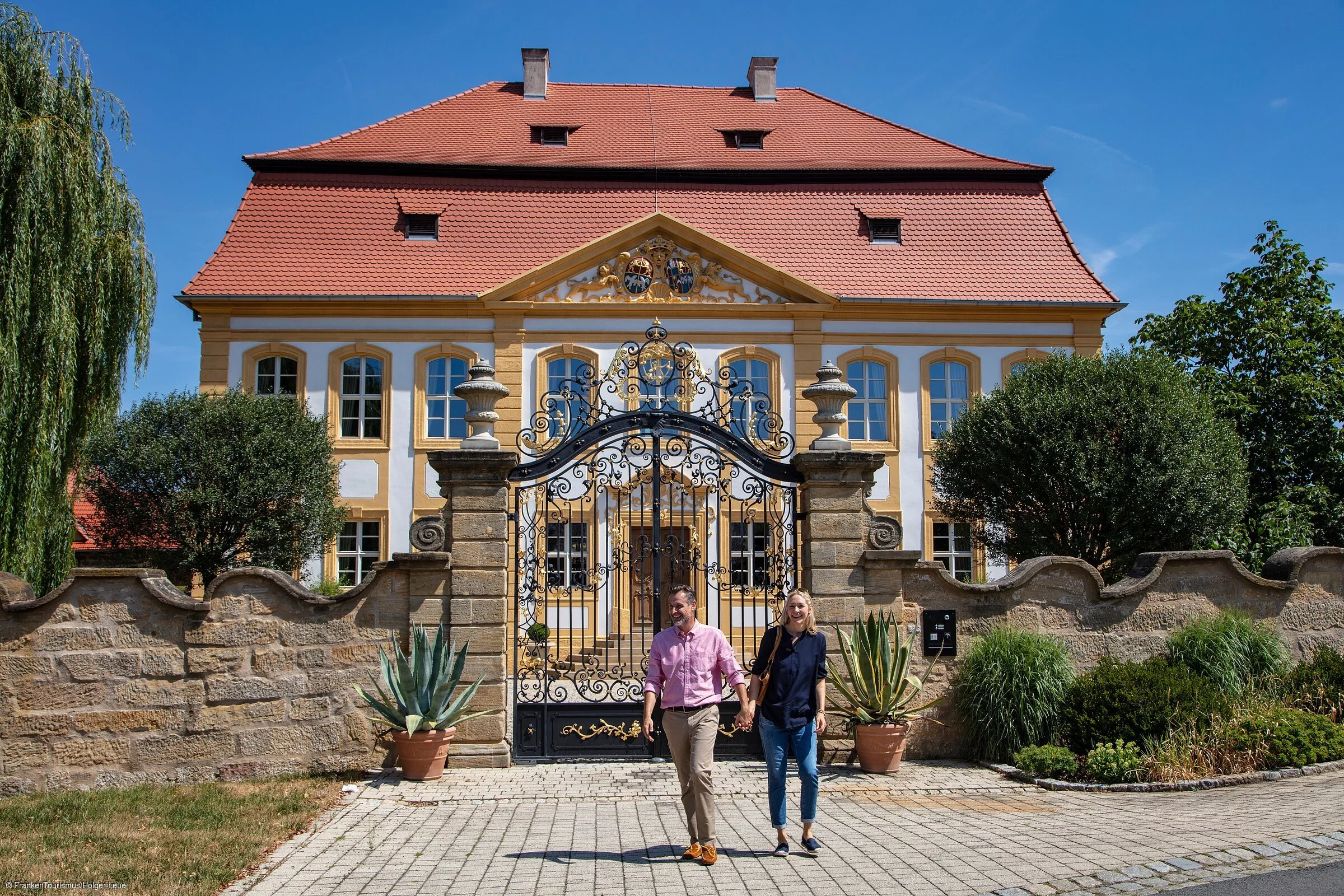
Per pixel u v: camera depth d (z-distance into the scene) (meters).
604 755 9.99
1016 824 7.50
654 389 22.19
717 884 6.10
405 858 6.78
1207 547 16.58
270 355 22.50
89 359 13.21
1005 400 16.95
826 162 26.16
